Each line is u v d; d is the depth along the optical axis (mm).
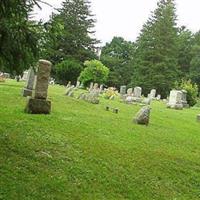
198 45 99438
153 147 15383
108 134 15953
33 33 10406
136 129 18547
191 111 37375
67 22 76375
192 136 20188
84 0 78000
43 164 10906
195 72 91000
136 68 81812
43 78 17156
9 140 12125
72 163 11477
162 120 24812
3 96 21484
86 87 52688
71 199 9391
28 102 16875
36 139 12805
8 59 10492
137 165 12617
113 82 89688
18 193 8945
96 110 23109
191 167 13797
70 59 72750
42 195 9148
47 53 11047
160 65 78375
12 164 10383
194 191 11906
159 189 11344
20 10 10156
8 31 10047
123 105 30000
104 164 11992
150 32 81375
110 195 10188
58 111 19078
